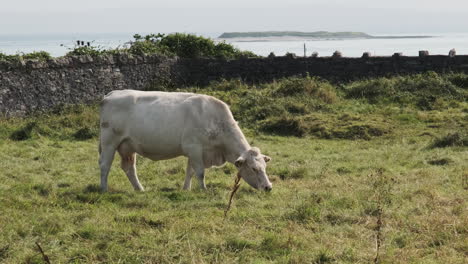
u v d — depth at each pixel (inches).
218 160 446.9
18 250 300.7
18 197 401.1
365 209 371.9
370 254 292.4
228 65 1131.3
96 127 731.4
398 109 831.1
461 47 2901.1
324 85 954.1
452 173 486.0
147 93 446.0
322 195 410.6
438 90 914.7
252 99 859.4
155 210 379.9
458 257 288.5
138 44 1091.3
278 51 2522.1
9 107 774.5
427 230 327.3
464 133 643.5
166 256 289.6
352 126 725.9
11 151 598.9
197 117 430.3
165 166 541.3
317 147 647.8
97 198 405.1
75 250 299.4
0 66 770.2
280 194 421.1
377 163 548.4
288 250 301.0
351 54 2192.4
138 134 434.9
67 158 578.2
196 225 335.0
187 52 1166.3
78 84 887.7
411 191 421.4
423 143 644.7
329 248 302.2
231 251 300.7
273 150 630.5
